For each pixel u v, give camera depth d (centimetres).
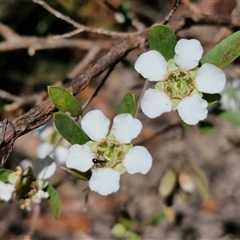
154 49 20
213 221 40
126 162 20
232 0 39
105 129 20
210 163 42
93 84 51
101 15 42
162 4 46
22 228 41
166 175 28
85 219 42
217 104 27
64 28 45
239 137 36
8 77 44
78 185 43
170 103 20
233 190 40
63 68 49
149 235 38
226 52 20
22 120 20
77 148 19
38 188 21
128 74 50
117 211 40
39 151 28
